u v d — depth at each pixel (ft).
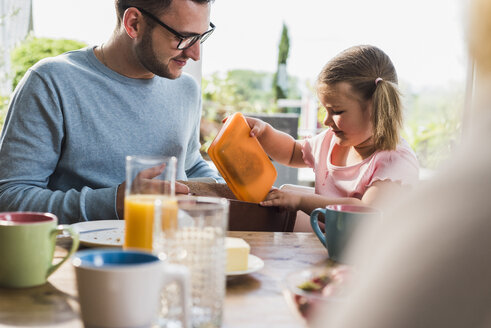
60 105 5.08
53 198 4.60
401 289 1.58
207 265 2.16
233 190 4.91
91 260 2.01
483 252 1.52
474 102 1.76
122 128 5.35
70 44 8.75
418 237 1.60
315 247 3.56
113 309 1.91
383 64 5.32
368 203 5.02
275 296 2.58
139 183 2.74
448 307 1.52
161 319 2.05
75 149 5.17
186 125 5.90
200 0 4.96
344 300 2.02
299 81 22.00
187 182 4.92
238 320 2.28
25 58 8.15
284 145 6.18
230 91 20.07
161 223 2.19
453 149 1.75
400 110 5.24
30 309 2.32
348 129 5.23
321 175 5.84
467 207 1.56
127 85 5.39
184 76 6.03
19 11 8.03
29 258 2.56
